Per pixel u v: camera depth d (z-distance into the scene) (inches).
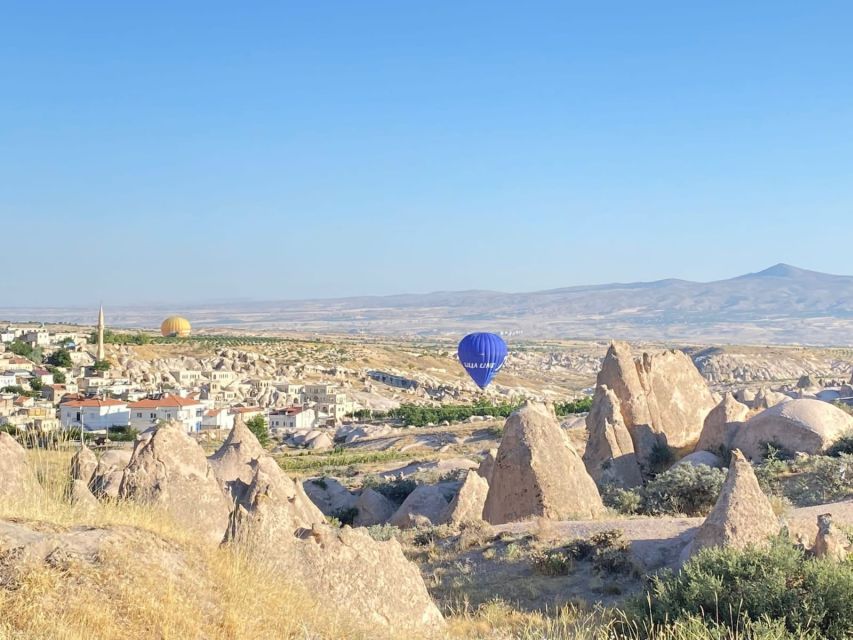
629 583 1061.8
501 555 1237.1
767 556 761.6
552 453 1536.7
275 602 516.4
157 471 956.6
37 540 459.2
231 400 6840.6
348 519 2159.2
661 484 1643.7
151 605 441.7
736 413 2097.7
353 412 6835.6
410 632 624.7
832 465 1659.7
